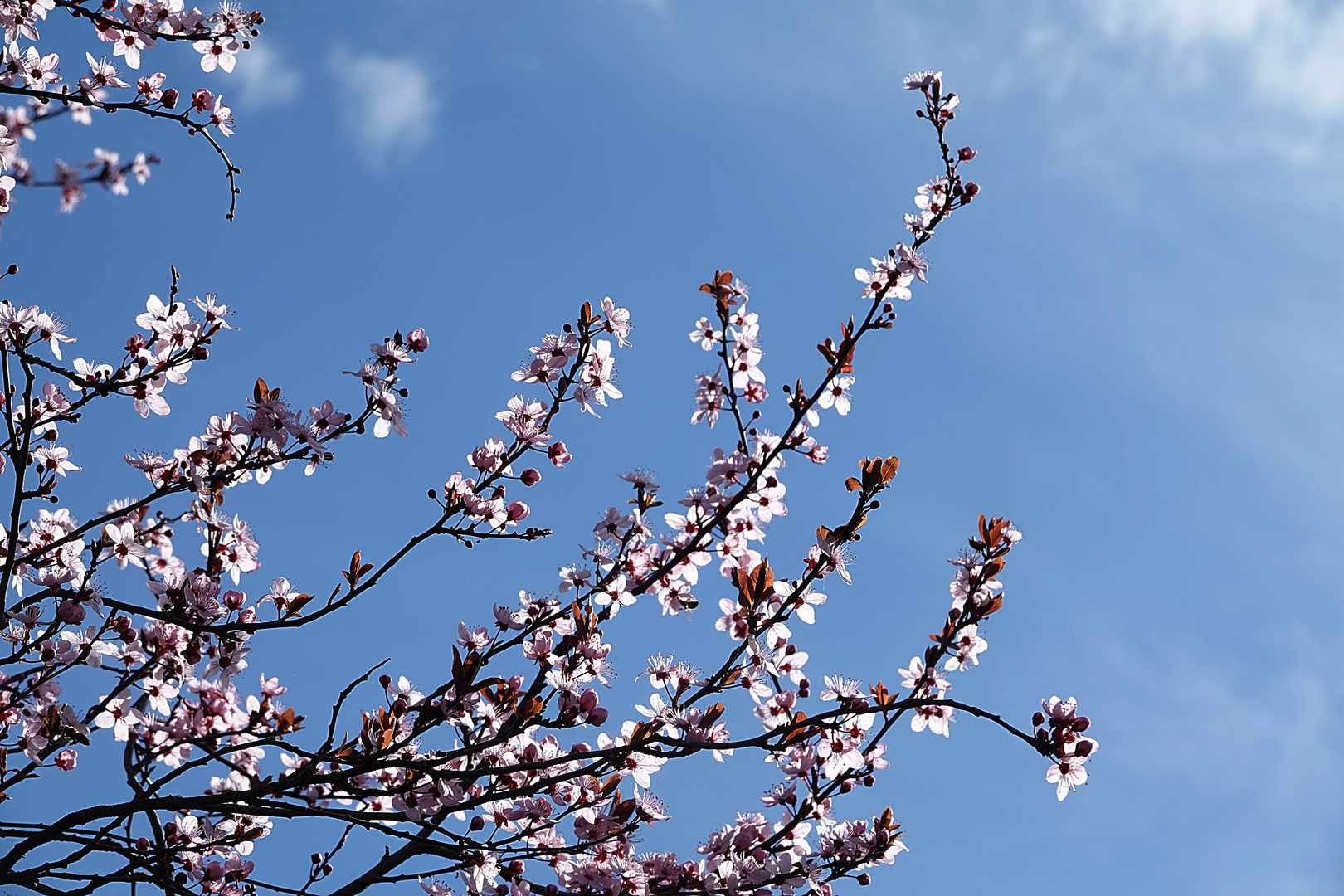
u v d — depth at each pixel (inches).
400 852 185.9
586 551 211.5
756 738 180.4
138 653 197.6
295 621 191.8
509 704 202.8
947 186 222.8
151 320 210.2
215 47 229.6
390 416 206.2
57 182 150.3
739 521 211.0
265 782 184.5
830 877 205.8
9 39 218.8
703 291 208.2
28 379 189.9
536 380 216.4
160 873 183.8
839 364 204.1
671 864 211.6
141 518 199.2
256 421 201.6
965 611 214.4
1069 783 183.9
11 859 173.3
